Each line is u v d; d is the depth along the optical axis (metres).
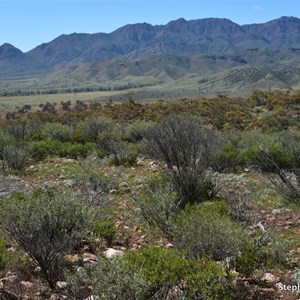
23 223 5.87
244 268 5.95
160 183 10.35
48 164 19.28
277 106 62.66
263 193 12.10
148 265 4.71
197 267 4.88
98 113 58.97
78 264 6.41
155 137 10.98
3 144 21.98
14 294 5.43
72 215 6.30
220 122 46.12
